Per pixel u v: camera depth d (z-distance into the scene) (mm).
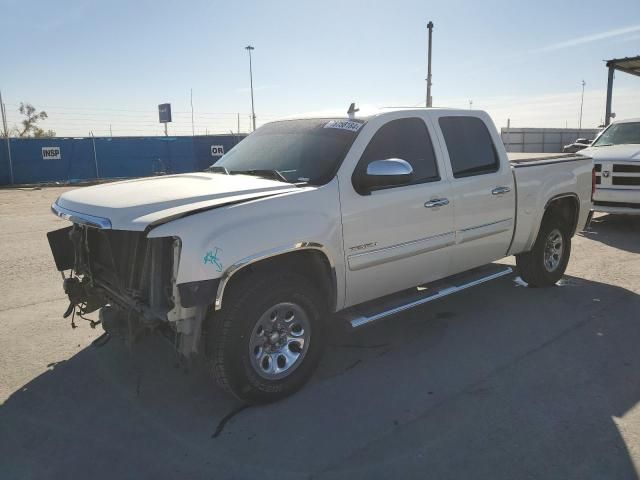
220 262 3252
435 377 4051
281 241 3510
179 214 3264
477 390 3834
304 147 4320
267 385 3621
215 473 2971
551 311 5430
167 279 3381
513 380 3977
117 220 3291
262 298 3492
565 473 2904
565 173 5992
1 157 23938
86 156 25734
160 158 27516
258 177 4129
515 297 5883
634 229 9773
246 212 3436
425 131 4648
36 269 7324
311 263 3957
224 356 3412
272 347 3684
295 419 3502
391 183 4020
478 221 4977
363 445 3203
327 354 4488
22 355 4508
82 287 4336
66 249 4410
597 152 9711
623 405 3592
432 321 5211
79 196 3932
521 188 5414
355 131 4207
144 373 4176
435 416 3502
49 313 5523
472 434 3287
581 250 8133
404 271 4434
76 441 3287
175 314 3264
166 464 3057
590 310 5434
